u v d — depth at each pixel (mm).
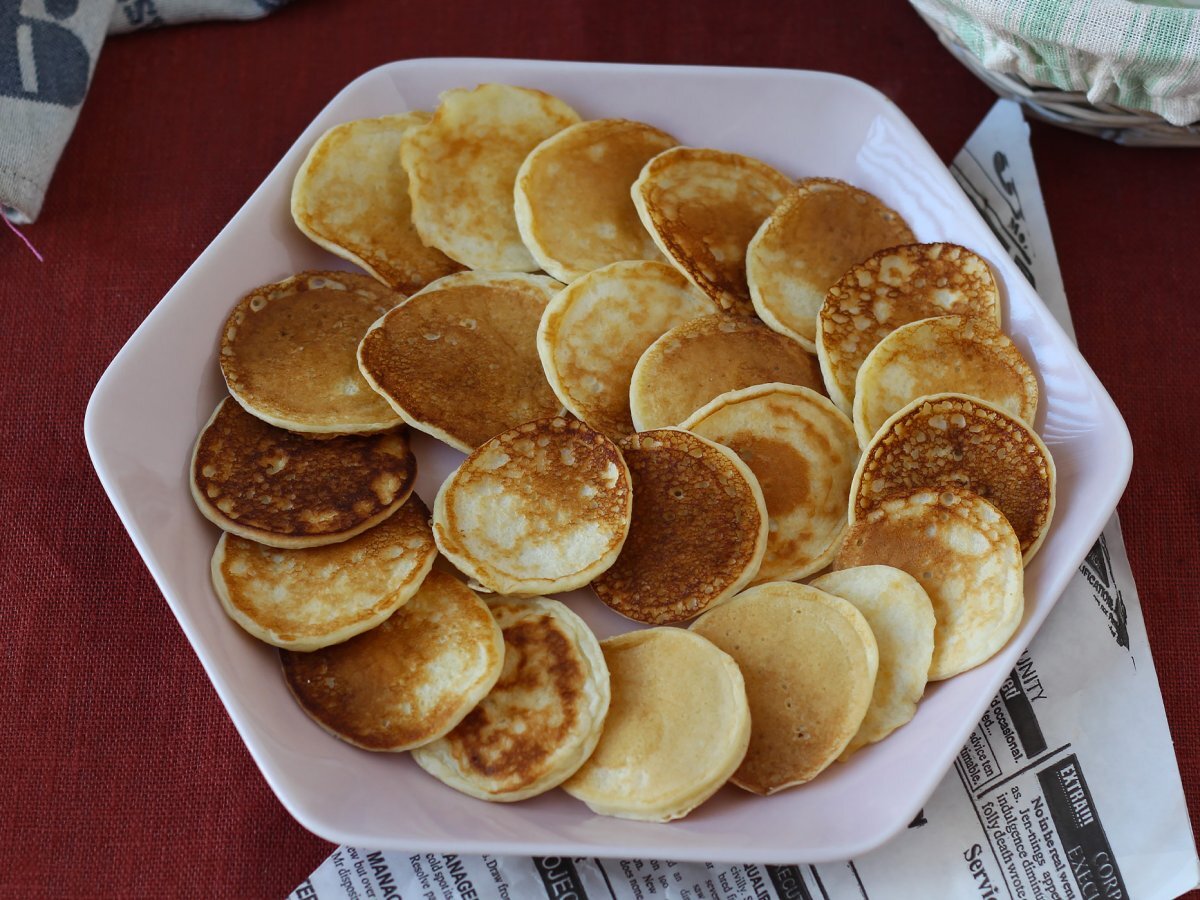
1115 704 535
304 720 497
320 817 472
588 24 652
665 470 532
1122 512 569
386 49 650
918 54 645
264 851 514
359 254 574
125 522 508
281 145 634
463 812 486
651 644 506
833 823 483
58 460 569
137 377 529
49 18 616
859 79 643
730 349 557
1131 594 551
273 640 499
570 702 495
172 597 497
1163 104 559
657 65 594
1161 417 584
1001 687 532
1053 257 605
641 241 582
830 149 597
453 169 584
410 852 490
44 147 604
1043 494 521
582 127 586
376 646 508
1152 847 517
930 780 480
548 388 558
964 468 529
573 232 575
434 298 561
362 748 494
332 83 646
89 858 513
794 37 649
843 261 576
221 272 556
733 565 521
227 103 640
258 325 555
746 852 470
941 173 573
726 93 596
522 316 566
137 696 533
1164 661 548
